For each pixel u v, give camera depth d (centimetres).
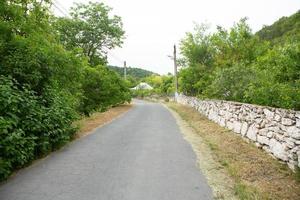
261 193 524
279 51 1043
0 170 565
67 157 794
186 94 3388
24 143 672
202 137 1145
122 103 3678
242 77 1405
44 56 860
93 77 2281
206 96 1869
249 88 1162
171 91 5606
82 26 3272
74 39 3281
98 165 716
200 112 2105
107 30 3378
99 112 2288
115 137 1126
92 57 3428
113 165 719
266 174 636
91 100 2270
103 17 3372
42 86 880
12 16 971
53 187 560
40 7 1155
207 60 2522
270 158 763
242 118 1060
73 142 1012
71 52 1177
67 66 1049
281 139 726
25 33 1024
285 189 546
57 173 647
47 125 788
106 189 553
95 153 845
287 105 831
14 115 641
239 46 2045
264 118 846
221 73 1515
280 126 734
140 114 2269
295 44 958
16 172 650
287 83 906
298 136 640
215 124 1452
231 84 1445
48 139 803
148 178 621
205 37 2567
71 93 1311
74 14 3331
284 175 628
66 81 1107
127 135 1179
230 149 877
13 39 895
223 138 1059
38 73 821
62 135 902
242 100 1295
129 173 654
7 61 802
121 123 1606
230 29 2119
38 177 618
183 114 2189
